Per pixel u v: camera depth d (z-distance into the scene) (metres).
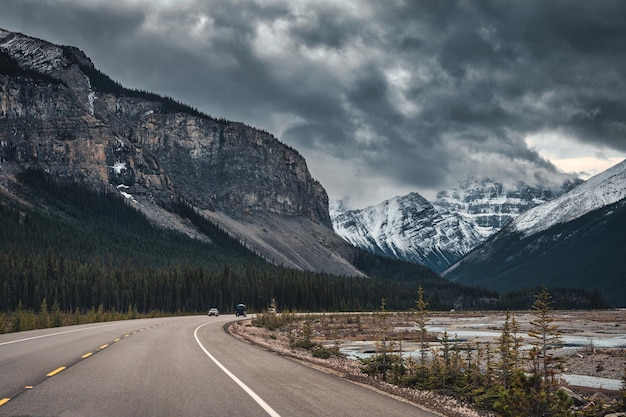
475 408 15.92
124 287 131.38
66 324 50.81
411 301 195.62
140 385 13.12
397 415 10.78
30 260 131.75
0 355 18.89
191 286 141.88
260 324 68.50
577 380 31.55
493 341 53.31
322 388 14.04
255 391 12.86
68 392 11.81
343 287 184.00
